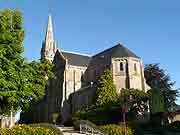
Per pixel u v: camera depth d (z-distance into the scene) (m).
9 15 24.75
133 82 67.69
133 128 39.94
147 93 55.91
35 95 24.69
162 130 44.72
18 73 23.28
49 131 28.83
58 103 79.06
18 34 24.33
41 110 86.69
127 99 54.44
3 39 22.88
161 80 79.88
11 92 21.95
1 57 21.64
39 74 26.31
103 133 38.00
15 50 23.70
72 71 80.75
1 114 27.03
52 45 117.69
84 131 40.03
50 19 121.06
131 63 69.19
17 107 24.44
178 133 42.62
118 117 52.62
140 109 54.41
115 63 69.75
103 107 56.22
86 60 85.50
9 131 25.70
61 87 79.56
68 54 84.75
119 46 73.75
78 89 77.56
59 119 74.69
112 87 60.97
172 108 71.56
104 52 80.19
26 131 26.61
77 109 71.50
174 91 73.00
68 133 37.72
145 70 82.75
